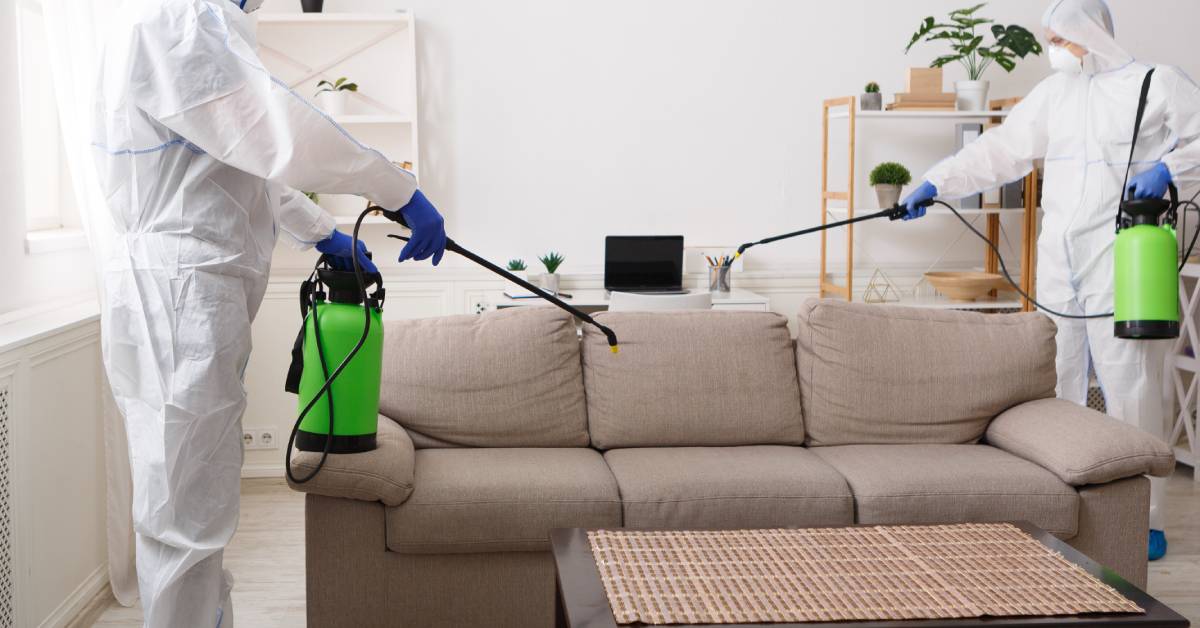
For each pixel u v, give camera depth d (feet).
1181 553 11.47
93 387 10.12
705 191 15.70
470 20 15.11
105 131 6.54
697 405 10.03
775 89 15.64
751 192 15.78
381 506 8.30
